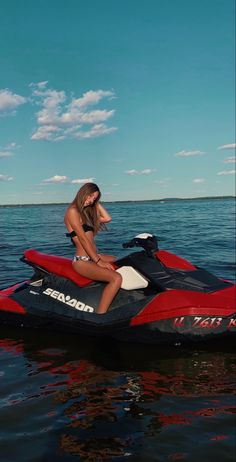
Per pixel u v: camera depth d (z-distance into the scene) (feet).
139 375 13.26
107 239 50.90
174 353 15.12
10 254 39.29
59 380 12.98
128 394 11.93
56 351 15.60
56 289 17.95
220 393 11.91
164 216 113.39
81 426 10.32
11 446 9.60
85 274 17.11
